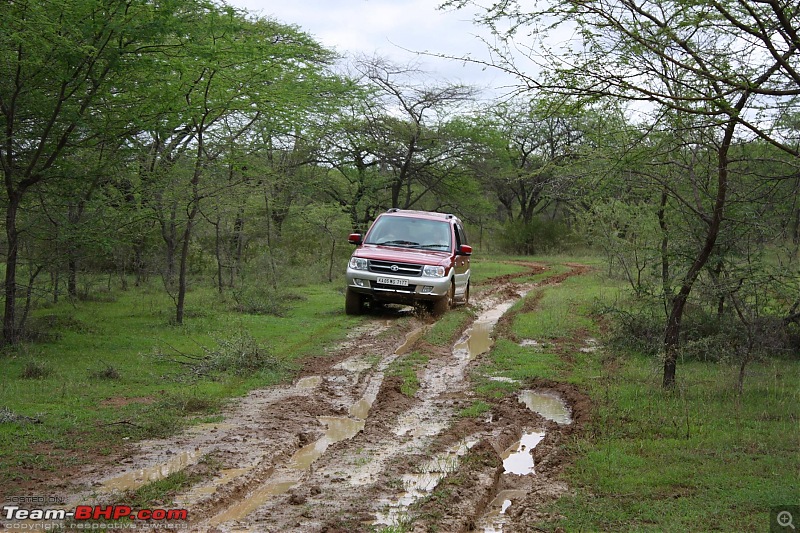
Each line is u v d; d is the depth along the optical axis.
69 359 10.99
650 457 6.78
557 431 7.81
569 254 43.97
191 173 15.53
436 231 17.81
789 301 9.79
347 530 5.19
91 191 12.73
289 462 6.88
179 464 6.61
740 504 5.62
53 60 11.23
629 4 6.93
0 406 8.16
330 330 14.25
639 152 7.72
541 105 7.32
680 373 10.26
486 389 9.62
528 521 5.45
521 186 45.94
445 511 5.58
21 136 11.77
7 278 11.77
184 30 12.09
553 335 13.56
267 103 17.12
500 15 6.96
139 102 12.76
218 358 10.61
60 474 6.24
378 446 7.20
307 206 25.89
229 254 23.70
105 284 21.05
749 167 9.04
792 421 7.81
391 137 33.69
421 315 16.14
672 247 10.01
